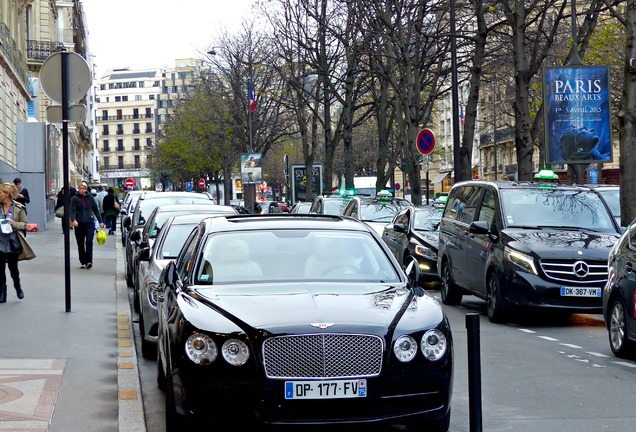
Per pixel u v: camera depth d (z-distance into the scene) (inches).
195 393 270.8
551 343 508.4
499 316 595.2
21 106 1752.0
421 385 274.8
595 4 1063.6
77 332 503.8
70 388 363.6
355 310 283.7
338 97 1617.9
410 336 275.0
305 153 1921.8
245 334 270.5
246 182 2277.3
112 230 1612.9
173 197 864.3
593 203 636.7
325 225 351.9
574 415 329.7
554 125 892.0
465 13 1492.4
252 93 2308.1
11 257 625.3
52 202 1968.5
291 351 268.8
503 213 621.6
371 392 268.4
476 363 235.0
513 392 371.6
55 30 2647.6
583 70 890.7
